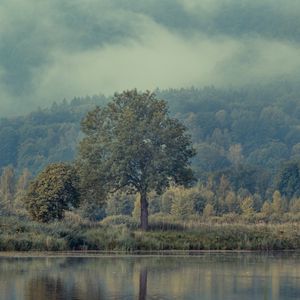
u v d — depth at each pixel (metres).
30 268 115.50
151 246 157.50
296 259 139.38
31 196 172.00
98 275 108.25
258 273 114.62
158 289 95.88
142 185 176.62
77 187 175.00
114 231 158.50
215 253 152.88
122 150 177.62
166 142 179.75
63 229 154.25
